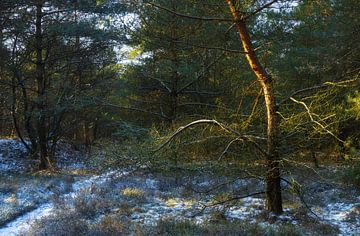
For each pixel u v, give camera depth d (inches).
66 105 835.4
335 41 663.1
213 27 594.9
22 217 480.4
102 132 1391.5
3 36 877.2
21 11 872.3
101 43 885.8
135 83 768.9
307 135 425.7
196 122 428.1
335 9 688.4
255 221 410.9
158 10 601.9
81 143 1409.9
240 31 423.5
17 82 984.9
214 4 432.8
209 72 727.1
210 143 440.1
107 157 412.5
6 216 465.7
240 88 613.9
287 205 474.9
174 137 427.8
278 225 390.6
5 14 858.8
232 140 425.1
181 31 641.0
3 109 1264.8
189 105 749.3
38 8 872.3
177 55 704.4
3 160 1008.2
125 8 577.3
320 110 402.6
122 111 809.5
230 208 469.1
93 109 898.7
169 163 422.9
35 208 522.9
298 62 661.3
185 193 537.3
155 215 449.1
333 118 397.4
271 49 590.6
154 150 414.6
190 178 545.0
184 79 727.1
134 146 417.7
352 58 654.5
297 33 590.6
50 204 542.3
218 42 617.3
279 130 422.0
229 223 395.5
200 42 633.0
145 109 781.3
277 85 625.9
